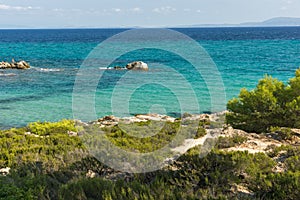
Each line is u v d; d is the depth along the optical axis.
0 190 5.82
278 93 16.09
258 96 15.32
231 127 14.16
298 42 121.44
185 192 6.11
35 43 135.00
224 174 6.98
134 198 5.54
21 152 10.28
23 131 15.61
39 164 8.45
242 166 7.52
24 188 6.16
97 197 5.96
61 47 110.38
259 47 99.25
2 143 11.62
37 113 27.86
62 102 32.00
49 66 62.28
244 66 56.62
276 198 6.20
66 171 7.81
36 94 36.22
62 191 6.02
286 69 52.75
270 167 7.99
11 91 38.25
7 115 27.28
